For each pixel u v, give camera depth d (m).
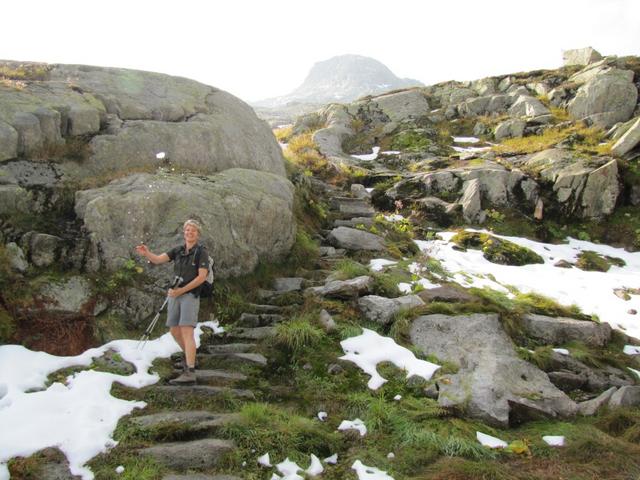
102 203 6.52
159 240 6.73
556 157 13.54
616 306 8.50
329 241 9.80
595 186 12.23
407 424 4.91
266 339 6.20
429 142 17.39
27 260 6.02
